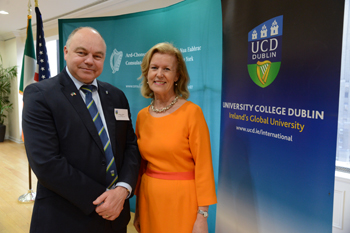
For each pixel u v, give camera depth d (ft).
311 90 4.25
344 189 7.18
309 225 4.44
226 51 5.96
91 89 4.88
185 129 4.83
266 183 5.18
